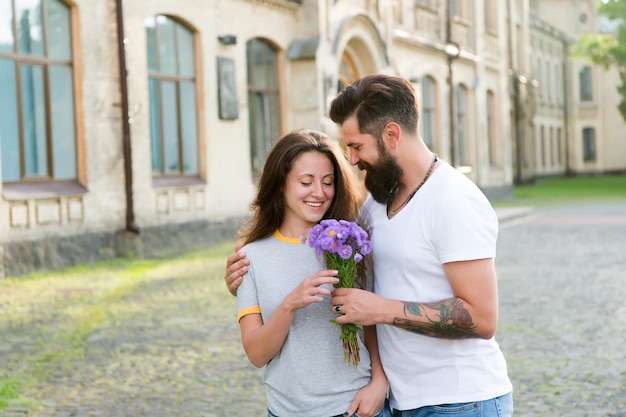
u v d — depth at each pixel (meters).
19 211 14.07
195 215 18.55
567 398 6.72
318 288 3.04
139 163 16.94
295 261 3.27
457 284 3.00
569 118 65.88
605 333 9.15
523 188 47.03
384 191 3.17
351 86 3.13
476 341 3.13
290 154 3.25
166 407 6.53
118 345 8.59
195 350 8.38
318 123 21.55
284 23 21.41
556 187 48.03
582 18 66.69
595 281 12.94
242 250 3.35
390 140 3.07
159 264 15.09
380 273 3.21
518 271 14.20
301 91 21.61
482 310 2.97
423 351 3.12
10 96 14.40
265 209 3.35
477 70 34.66
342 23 22.56
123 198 16.48
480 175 34.72
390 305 3.02
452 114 31.56
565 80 65.50
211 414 6.36
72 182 15.64
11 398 6.72
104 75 16.14
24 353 8.26
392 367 3.21
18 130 14.52
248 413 6.38
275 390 3.27
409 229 3.10
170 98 18.27
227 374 7.49
